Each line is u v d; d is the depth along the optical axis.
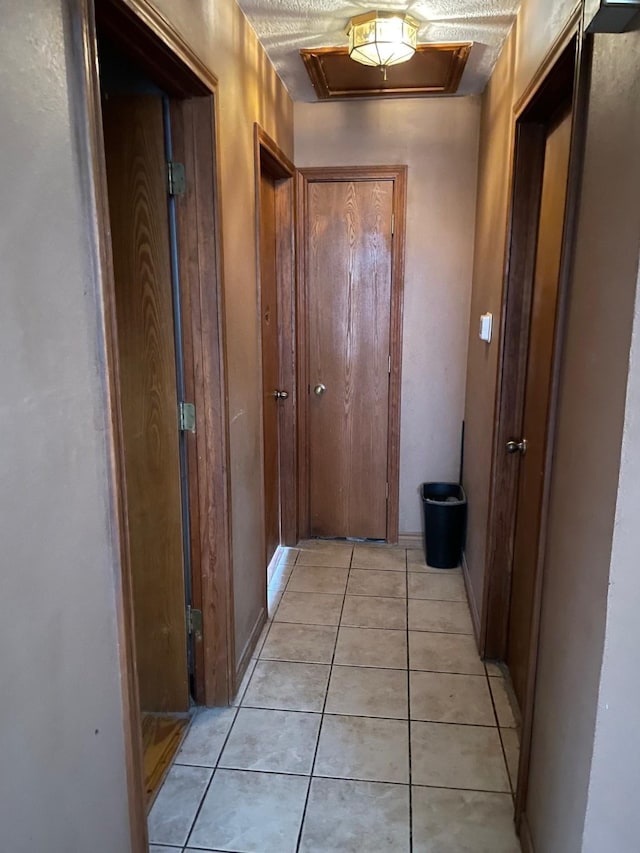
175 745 2.07
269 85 2.68
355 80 2.92
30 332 0.95
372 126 3.29
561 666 1.39
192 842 1.70
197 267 1.97
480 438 2.87
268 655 2.58
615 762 1.15
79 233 1.09
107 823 1.25
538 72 1.78
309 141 3.33
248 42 2.30
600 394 1.15
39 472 0.98
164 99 1.87
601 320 1.16
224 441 2.08
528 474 2.24
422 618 2.88
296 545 3.70
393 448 3.60
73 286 1.08
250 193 2.40
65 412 1.06
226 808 1.81
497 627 2.52
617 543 1.07
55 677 1.04
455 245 3.36
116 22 1.36
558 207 1.93
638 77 1.00
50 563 1.02
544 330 2.06
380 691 2.35
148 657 2.21
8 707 0.91
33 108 0.95
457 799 1.85
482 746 2.06
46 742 1.02
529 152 2.19
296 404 3.54
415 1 2.10
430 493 3.60
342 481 3.69
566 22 1.48
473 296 3.28
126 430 2.07
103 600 1.21
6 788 0.91
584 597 1.23
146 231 1.94
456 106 3.23
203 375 2.04
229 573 2.19
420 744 2.07
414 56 2.62
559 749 1.39
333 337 3.52
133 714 1.34
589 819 1.18
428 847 1.68
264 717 2.21
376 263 3.42
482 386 2.86
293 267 3.36
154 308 1.98
